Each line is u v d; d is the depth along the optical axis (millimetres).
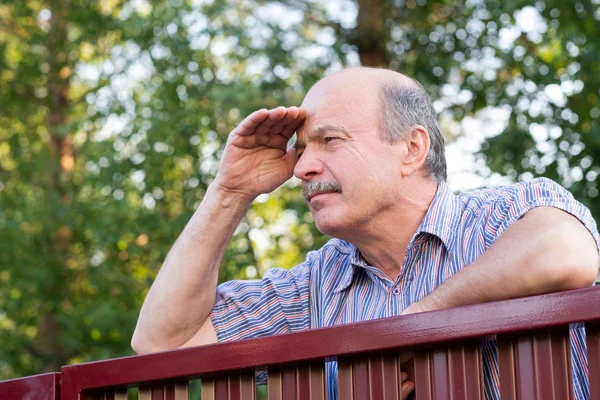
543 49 8445
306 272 2625
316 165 2373
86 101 9602
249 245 8750
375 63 9055
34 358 9805
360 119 2365
